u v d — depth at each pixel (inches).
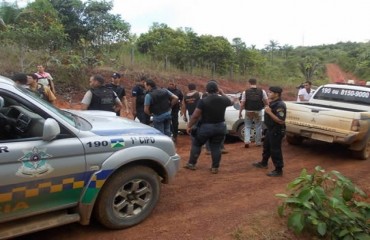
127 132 167.2
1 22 611.5
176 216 183.5
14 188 130.6
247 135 339.3
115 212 162.2
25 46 601.0
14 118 142.8
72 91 581.3
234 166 277.7
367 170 281.0
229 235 165.6
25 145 132.3
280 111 247.0
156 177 174.1
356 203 177.2
